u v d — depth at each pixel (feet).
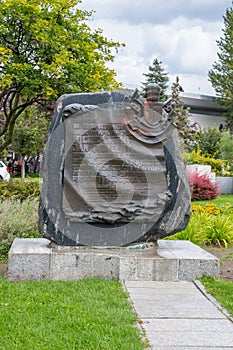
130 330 14.56
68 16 47.83
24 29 46.11
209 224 32.32
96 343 13.58
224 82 155.84
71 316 15.61
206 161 84.33
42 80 45.37
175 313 16.56
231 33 157.38
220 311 16.89
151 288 19.65
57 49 45.39
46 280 20.42
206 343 13.93
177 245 24.02
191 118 155.74
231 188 78.95
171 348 13.52
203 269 21.11
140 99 22.30
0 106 64.08
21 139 80.07
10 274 20.40
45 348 13.20
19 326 14.75
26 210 29.60
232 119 156.35
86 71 46.83
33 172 110.63
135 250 22.02
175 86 107.55
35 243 22.90
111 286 19.42
